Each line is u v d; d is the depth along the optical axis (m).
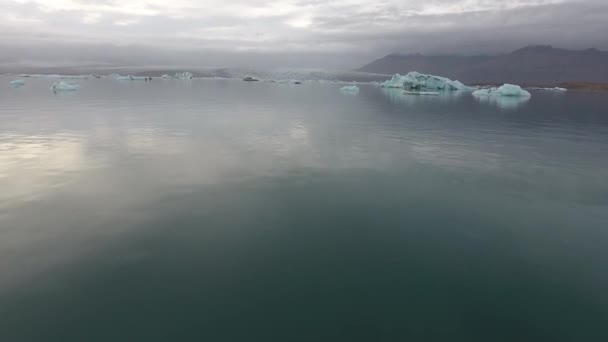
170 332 3.87
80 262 5.05
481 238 6.02
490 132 16.12
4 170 8.95
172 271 4.92
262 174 9.09
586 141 14.10
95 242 5.58
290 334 3.88
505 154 11.69
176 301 4.34
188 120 18.53
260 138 13.81
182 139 13.34
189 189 7.90
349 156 11.12
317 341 3.79
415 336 3.88
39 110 21.83
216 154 11.05
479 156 11.38
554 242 5.91
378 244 5.77
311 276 4.90
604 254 5.57
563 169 9.93
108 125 16.27
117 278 4.73
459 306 4.36
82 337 3.78
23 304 4.22
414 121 19.66
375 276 4.93
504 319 4.16
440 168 9.93
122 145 12.07
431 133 15.59
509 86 46.78
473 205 7.36
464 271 5.09
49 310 4.14
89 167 9.36
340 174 9.24
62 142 12.28
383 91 59.31
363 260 5.31
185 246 5.55
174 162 10.02
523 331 3.99
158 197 7.39
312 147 12.31
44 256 5.16
